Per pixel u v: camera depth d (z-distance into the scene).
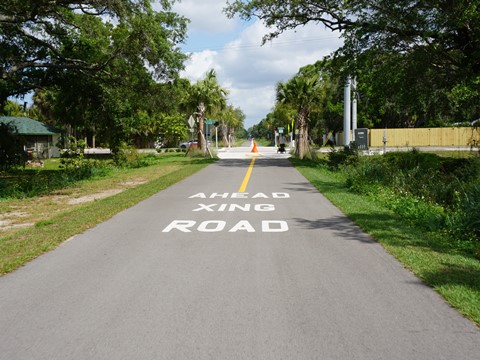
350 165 22.39
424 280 5.95
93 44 26.52
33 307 5.07
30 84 28.05
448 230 9.30
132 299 5.29
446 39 21.31
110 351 3.99
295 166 27.38
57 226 9.73
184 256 7.26
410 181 16.28
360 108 66.00
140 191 15.73
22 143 27.77
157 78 26.55
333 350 3.97
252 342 4.14
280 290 5.59
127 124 30.91
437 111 28.98
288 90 35.22
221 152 51.16
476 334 4.29
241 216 10.99
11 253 7.47
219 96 43.59
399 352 3.93
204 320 4.65
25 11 21.20
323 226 9.75
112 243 8.23
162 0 23.17
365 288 5.66
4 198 15.71
